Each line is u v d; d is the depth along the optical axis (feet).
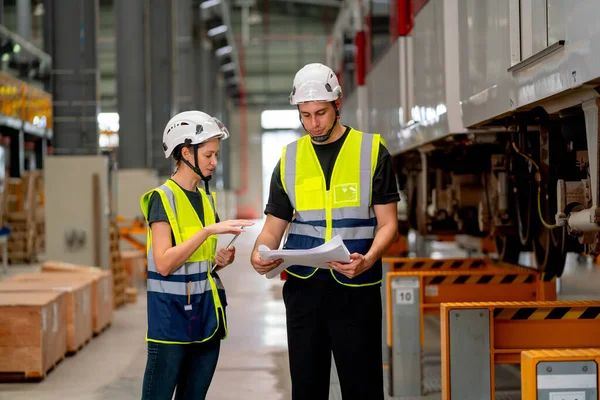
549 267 18.81
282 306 37.32
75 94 44.42
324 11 157.48
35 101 86.22
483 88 17.04
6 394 20.51
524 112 15.69
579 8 11.10
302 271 11.22
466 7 18.67
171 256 11.25
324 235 11.18
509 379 20.48
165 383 11.59
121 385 21.44
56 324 23.73
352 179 11.10
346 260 10.11
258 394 20.20
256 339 28.50
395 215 11.16
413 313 19.26
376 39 34.24
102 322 30.40
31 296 23.48
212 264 12.17
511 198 21.39
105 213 41.68
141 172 64.54
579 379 10.23
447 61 19.95
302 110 10.96
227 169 159.43
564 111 13.93
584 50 10.91
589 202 14.34
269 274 11.27
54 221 41.55
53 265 32.81
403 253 39.65
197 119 11.89
